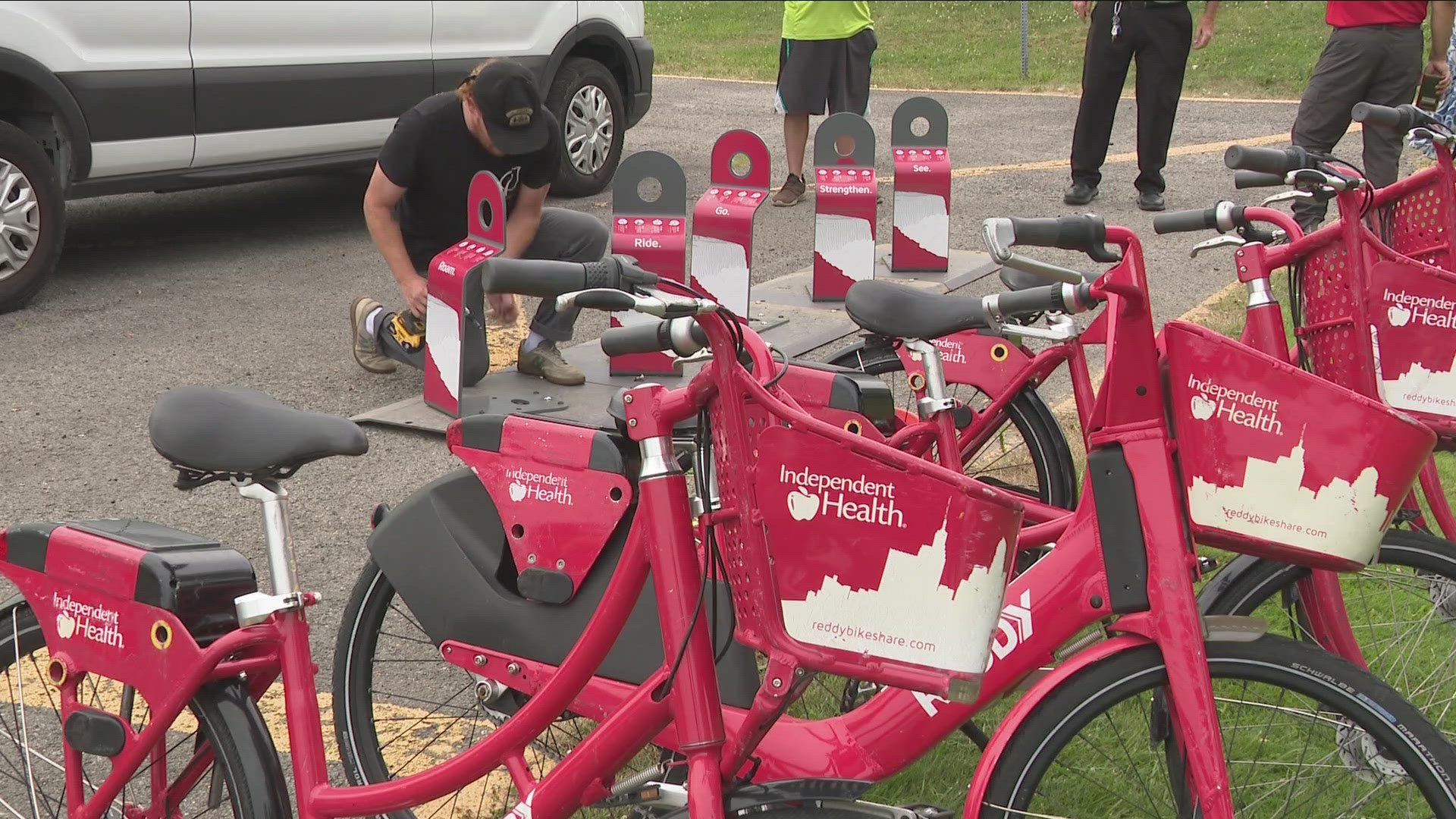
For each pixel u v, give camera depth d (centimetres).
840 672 197
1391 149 741
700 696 206
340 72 770
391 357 575
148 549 243
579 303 192
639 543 221
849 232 682
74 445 501
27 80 643
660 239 586
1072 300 234
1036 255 789
